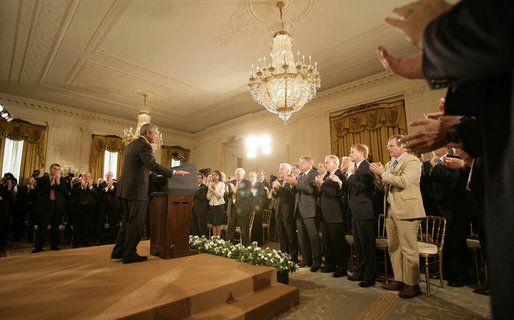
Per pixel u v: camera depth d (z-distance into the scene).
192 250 2.97
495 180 0.48
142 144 2.52
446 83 0.56
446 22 0.50
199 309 1.69
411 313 2.04
